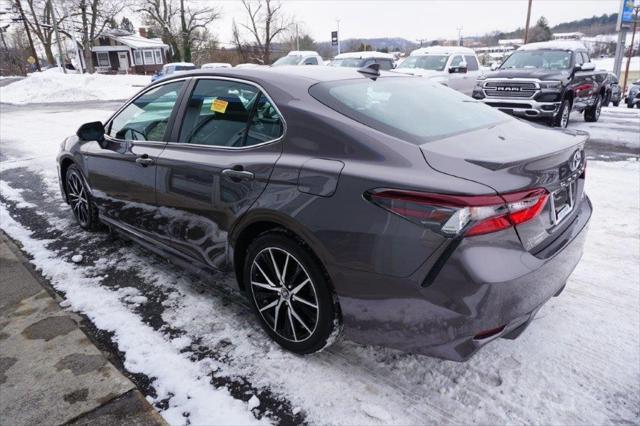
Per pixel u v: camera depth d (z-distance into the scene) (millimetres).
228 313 2980
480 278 1822
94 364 2484
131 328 2836
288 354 2572
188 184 2852
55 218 4824
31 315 2973
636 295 3053
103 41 56312
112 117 3807
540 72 9500
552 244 2141
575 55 10219
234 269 2738
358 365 2475
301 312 2457
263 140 2529
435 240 1861
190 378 2398
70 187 4426
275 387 2326
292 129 2398
